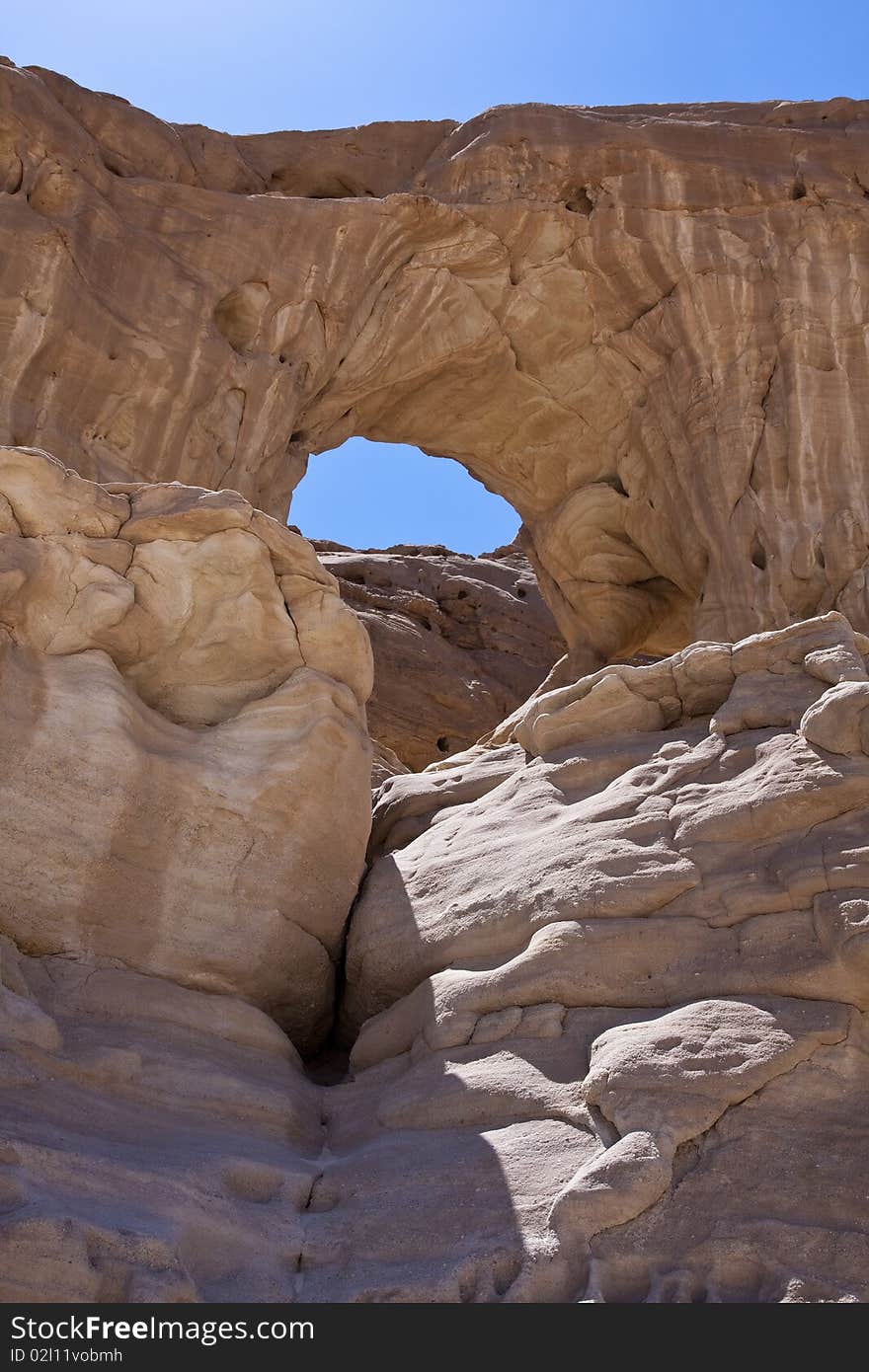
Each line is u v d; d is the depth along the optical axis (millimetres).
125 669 5469
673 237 14414
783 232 14336
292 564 5730
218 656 5633
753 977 4285
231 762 5270
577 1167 3818
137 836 4945
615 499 15672
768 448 13469
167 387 12016
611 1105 3928
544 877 5004
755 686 5469
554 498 16703
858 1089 3926
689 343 14188
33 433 11102
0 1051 3982
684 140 14930
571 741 6004
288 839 5293
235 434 12664
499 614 23344
